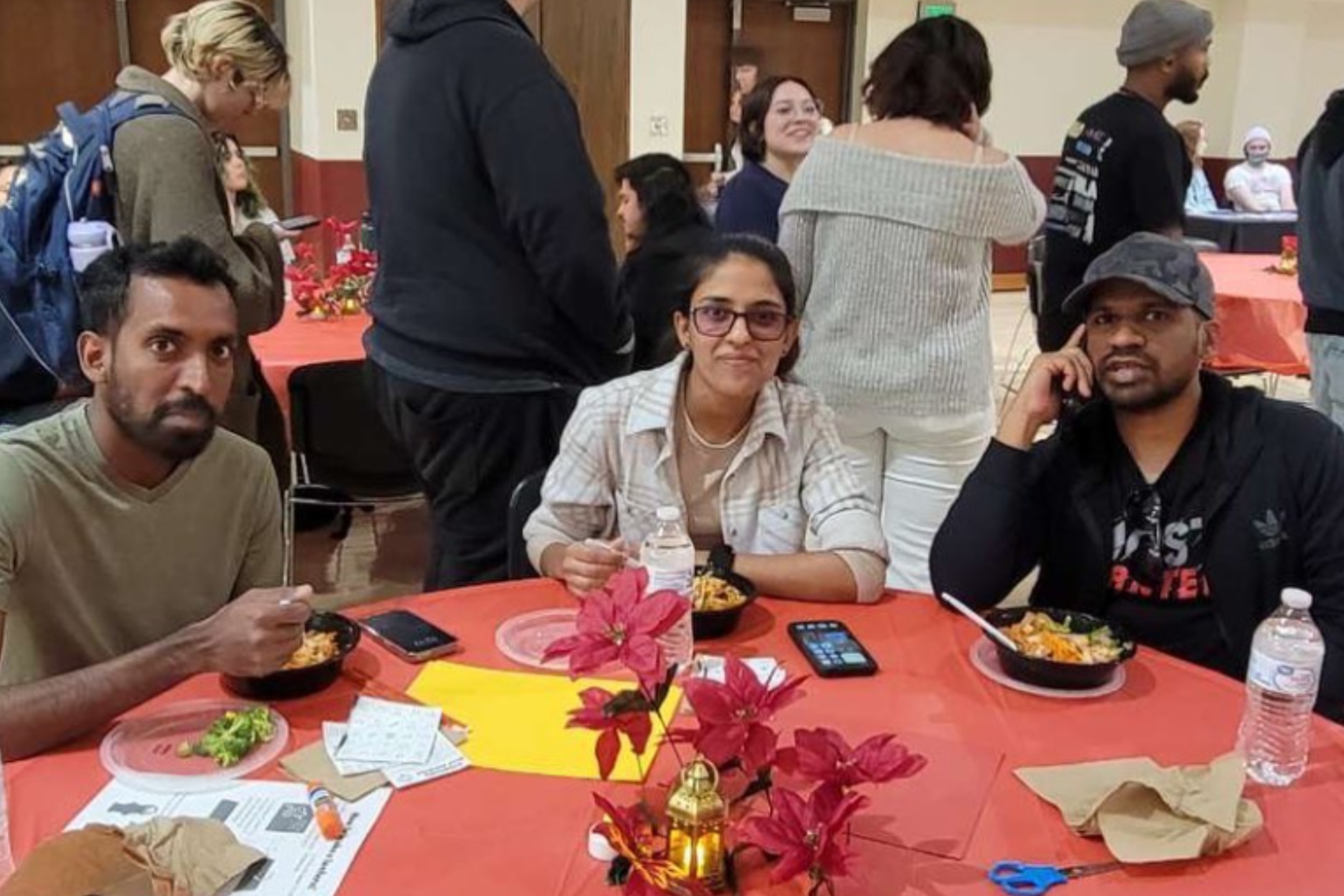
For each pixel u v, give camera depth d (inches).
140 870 41.5
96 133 95.0
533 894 43.0
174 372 59.6
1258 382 248.4
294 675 56.5
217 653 54.9
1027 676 60.4
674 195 124.1
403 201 89.9
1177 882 44.3
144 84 97.8
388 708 56.3
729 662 44.6
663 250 121.1
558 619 67.2
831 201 93.7
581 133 89.9
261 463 68.6
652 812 46.3
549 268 88.3
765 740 41.5
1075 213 139.9
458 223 89.0
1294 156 394.0
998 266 378.9
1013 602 124.3
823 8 328.8
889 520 99.2
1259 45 376.5
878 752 41.3
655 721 54.8
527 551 76.9
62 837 41.1
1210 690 60.2
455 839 46.3
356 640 60.9
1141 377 67.9
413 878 43.8
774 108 135.5
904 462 97.0
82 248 91.8
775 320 71.7
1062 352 72.6
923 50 92.4
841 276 94.8
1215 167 389.1
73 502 60.4
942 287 93.2
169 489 63.4
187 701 56.6
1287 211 331.6
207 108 102.4
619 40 237.8
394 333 93.2
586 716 42.2
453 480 95.7
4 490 57.7
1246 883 44.3
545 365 92.7
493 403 91.7
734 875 43.1
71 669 62.2
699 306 71.7
